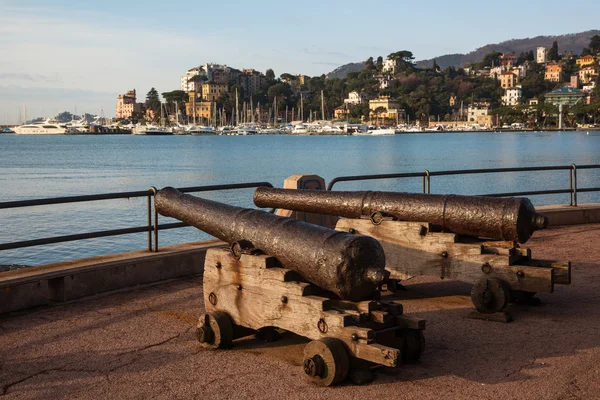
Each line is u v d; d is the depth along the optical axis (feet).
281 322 19.69
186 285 29.58
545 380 18.12
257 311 20.38
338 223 28.60
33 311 25.76
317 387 17.90
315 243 19.25
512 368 19.07
